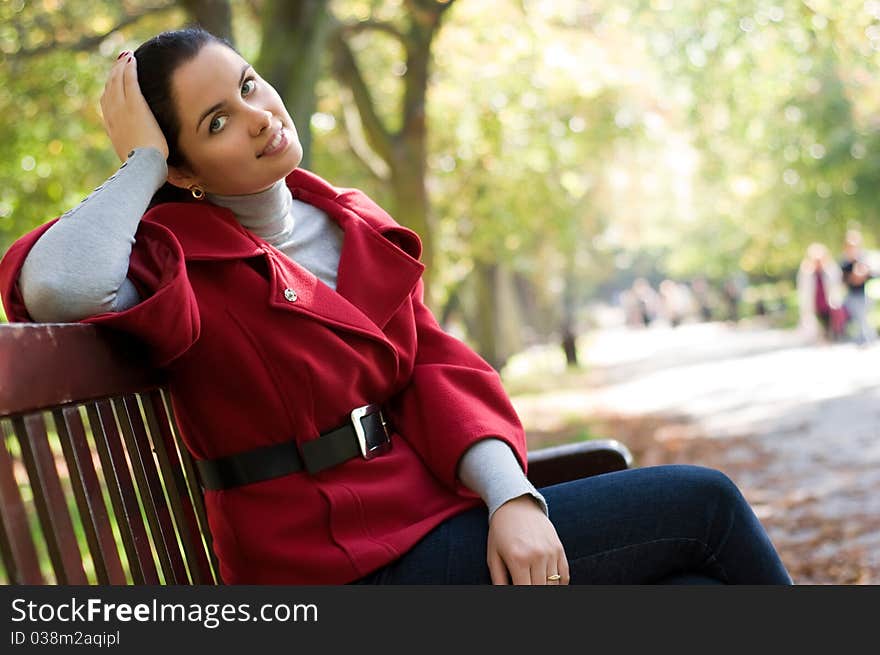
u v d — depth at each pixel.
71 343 1.66
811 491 8.21
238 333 2.02
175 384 2.04
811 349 26.11
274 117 2.12
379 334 2.12
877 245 33.66
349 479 2.04
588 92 20.56
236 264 2.05
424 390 2.16
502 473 2.00
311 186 2.33
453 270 25.33
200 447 2.07
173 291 1.86
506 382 28.81
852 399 14.30
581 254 47.81
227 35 10.06
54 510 1.51
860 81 26.83
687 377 23.69
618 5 18.98
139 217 1.97
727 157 28.12
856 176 28.98
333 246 2.27
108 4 14.92
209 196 2.16
